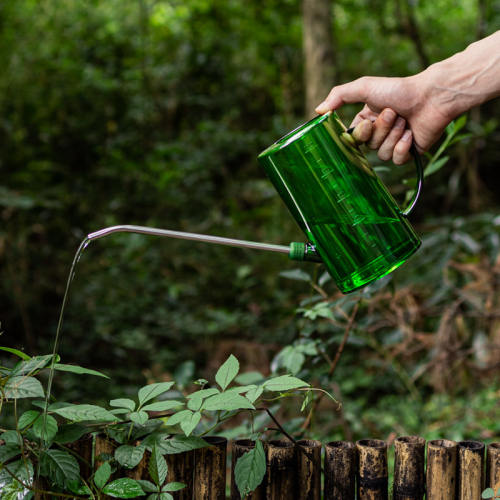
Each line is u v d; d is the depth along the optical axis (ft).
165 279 12.89
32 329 11.28
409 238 3.28
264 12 21.39
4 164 13.19
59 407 3.05
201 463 3.14
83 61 18.67
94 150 16.74
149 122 18.76
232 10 21.22
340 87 3.63
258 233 15.53
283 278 12.98
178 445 2.97
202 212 16.35
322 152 3.14
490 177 19.06
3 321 11.03
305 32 16.10
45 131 15.64
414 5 18.45
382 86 3.47
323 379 4.72
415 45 17.85
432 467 3.22
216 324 11.05
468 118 16.19
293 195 3.21
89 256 13.64
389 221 3.21
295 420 4.57
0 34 14.87
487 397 8.31
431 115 3.45
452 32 21.75
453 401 8.56
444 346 8.65
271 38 20.88
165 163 16.29
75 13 19.72
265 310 12.23
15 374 3.08
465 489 3.18
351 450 3.24
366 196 3.16
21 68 15.12
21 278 11.65
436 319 10.43
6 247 11.70
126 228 3.07
